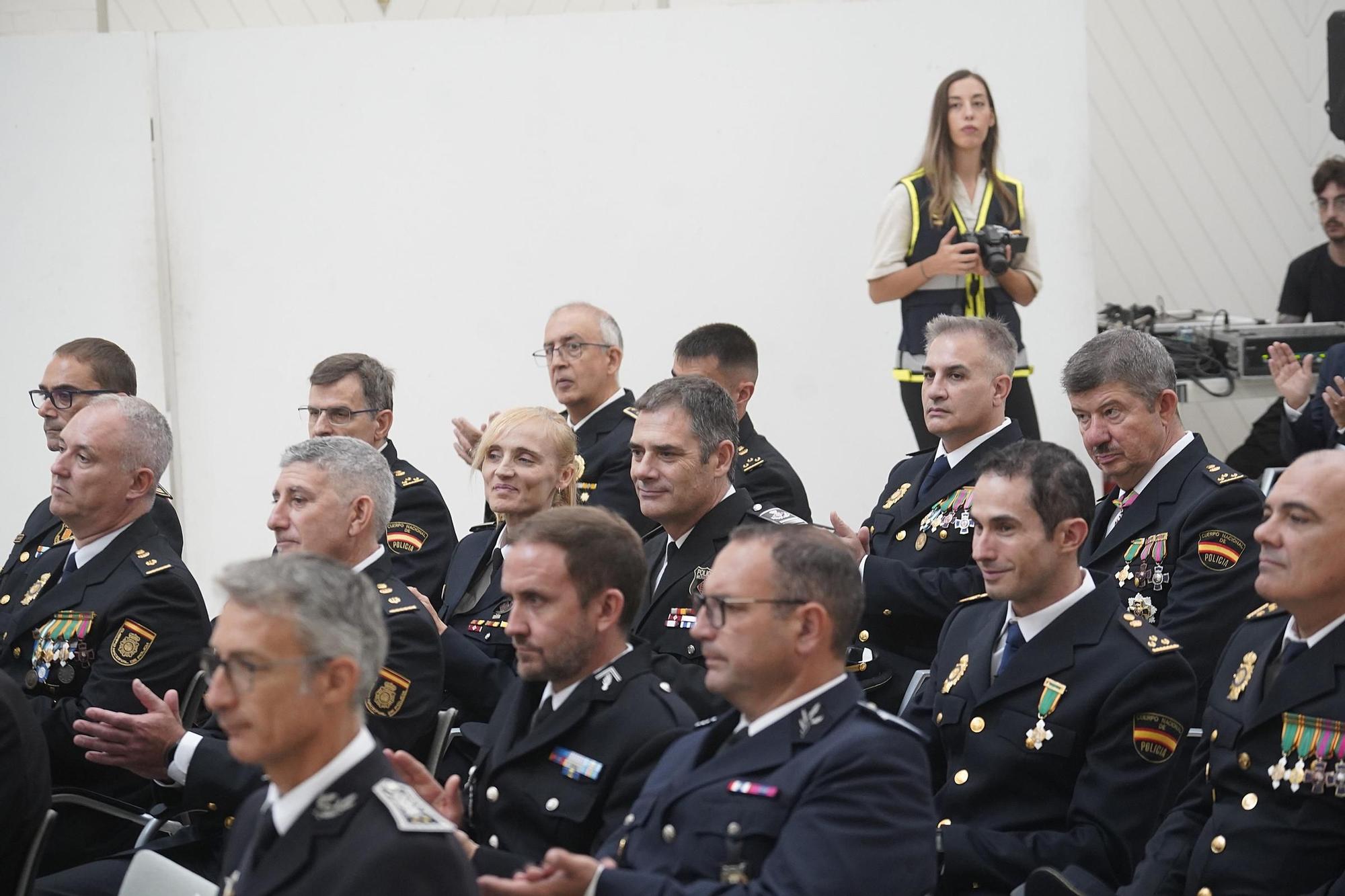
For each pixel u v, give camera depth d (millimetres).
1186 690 4402
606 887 3461
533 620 4223
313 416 7098
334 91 10195
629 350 10070
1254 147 11445
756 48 9891
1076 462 4586
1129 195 11453
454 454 10203
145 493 5852
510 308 10148
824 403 9930
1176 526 5406
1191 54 11398
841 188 9891
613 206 10055
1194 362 9234
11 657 5758
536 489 5883
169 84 10297
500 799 4266
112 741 4934
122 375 7438
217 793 4855
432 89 10133
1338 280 9844
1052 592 4590
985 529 4574
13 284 10250
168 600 5652
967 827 4387
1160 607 5414
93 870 4953
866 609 5793
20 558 6781
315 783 3188
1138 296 11492
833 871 3408
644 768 4105
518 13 11234
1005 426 6125
